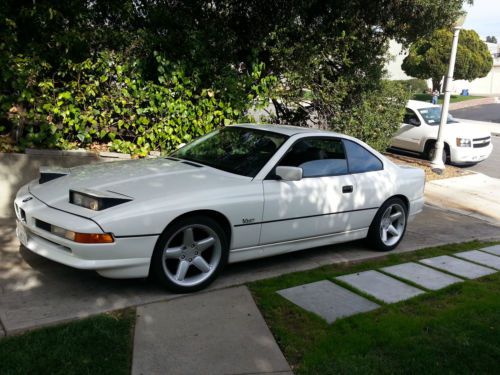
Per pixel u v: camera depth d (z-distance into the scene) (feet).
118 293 13.79
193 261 14.21
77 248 12.46
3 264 15.26
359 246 20.42
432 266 18.29
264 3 26.66
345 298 14.47
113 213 12.67
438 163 40.96
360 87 31.19
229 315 12.90
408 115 47.37
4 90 21.83
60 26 22.88
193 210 13.75
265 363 10.77
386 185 19.25
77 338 11.02
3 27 21.42
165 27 25.84
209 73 25.25
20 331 11.37
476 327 12.88
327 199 17.16
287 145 16.62
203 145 18.13
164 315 12.66
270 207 15.49
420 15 28.48
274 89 26.81
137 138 24.14
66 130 22.80
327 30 28.40
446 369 10.85
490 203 32.60
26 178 21.20
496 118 103.19
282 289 14.83
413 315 13.58
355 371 10.52
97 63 22.72
